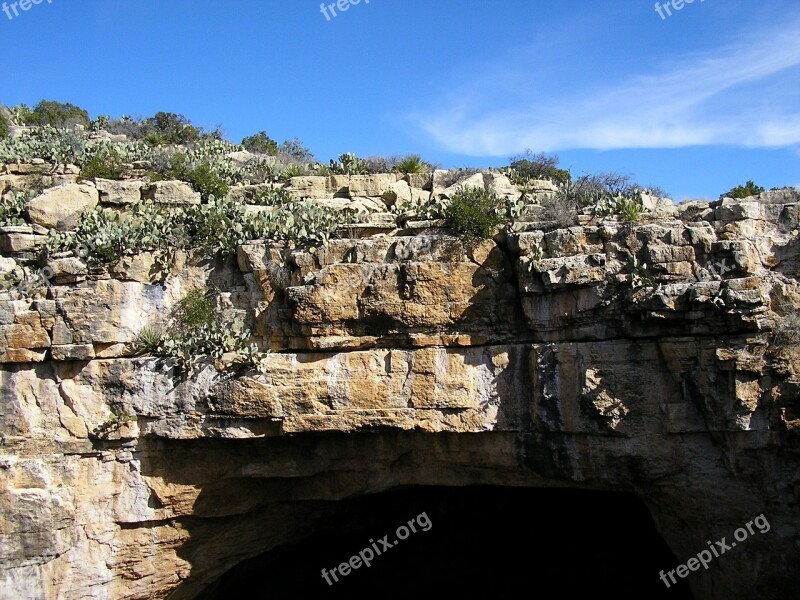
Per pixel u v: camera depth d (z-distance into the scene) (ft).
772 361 49.60
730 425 50.70
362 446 59.88
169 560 62.90
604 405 53.06
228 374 58.03
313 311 56.65
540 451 56.03
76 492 58.90
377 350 57.31
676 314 50.80
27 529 56.34
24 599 56.29
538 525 80.89
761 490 52.16
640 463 53.78
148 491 60.39
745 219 53.11
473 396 56.08
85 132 99.35
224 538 65.10
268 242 60.85
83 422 59.11
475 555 82.89
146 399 58.85
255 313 60.08
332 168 80.38
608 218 57.11
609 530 77.66
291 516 67.10
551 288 53.67
